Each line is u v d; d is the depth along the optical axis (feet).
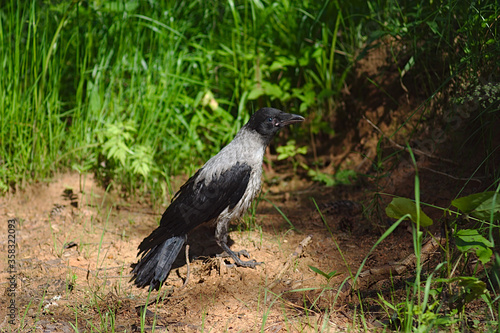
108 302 12.88
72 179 19.63
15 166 18.97
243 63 21.95
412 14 17.65
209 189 14.28
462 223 13.84
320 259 14.76
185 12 22.76
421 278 12.64
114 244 16.02
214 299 12.86
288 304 12.46
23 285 13.75
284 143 22.54
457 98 15.07
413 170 17.43
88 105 20.25
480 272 12.29
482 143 15.90
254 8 22.62
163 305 12.72
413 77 19.01
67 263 14.88
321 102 21.59
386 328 11.09
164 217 14.15
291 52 21.94
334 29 22.02
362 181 18.92
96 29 22.36
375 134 19.72
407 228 15.25
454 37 16.24
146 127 19.98
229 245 15.84
